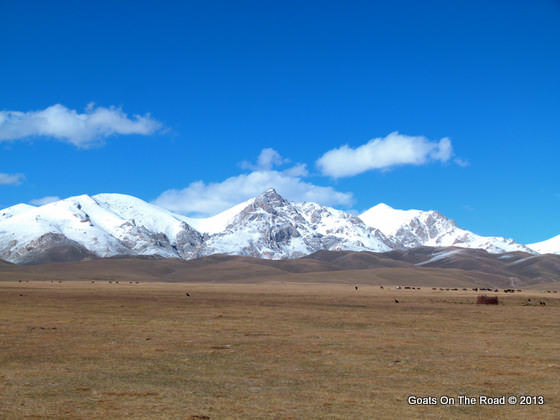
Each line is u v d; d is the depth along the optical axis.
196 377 27.88
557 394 24.89
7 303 87.81
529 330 53.22
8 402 22.55
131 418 20.30
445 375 29.02
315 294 150.12
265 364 31.73
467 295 154.62
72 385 25.78
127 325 53.19
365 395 24.30
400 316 69.38
